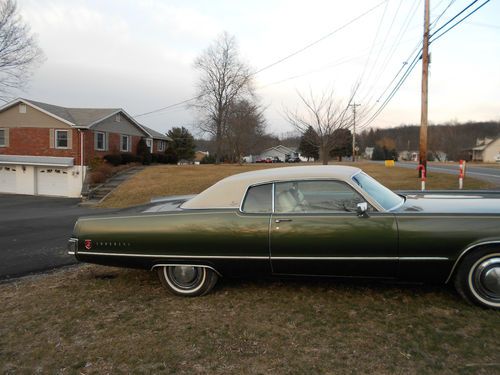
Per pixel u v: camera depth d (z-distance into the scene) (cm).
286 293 409
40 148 2672
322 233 364
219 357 288
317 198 382
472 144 9300
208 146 7631
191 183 1941
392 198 413
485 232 340
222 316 360
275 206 385
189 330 334
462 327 317
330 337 311
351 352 287
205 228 387
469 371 256
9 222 1198
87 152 2656
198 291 408
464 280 351
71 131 2606
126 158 3023
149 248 400
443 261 349
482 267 346
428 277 360
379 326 325
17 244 812
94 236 414
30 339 330
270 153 8731
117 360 290
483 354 276
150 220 402
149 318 363
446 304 363
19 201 2269
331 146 1878
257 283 442
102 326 350
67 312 387
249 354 290
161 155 3762
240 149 4247
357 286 419
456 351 281
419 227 351
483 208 372
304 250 370
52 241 831
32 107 2661
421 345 292
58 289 462
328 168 417
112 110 2967
